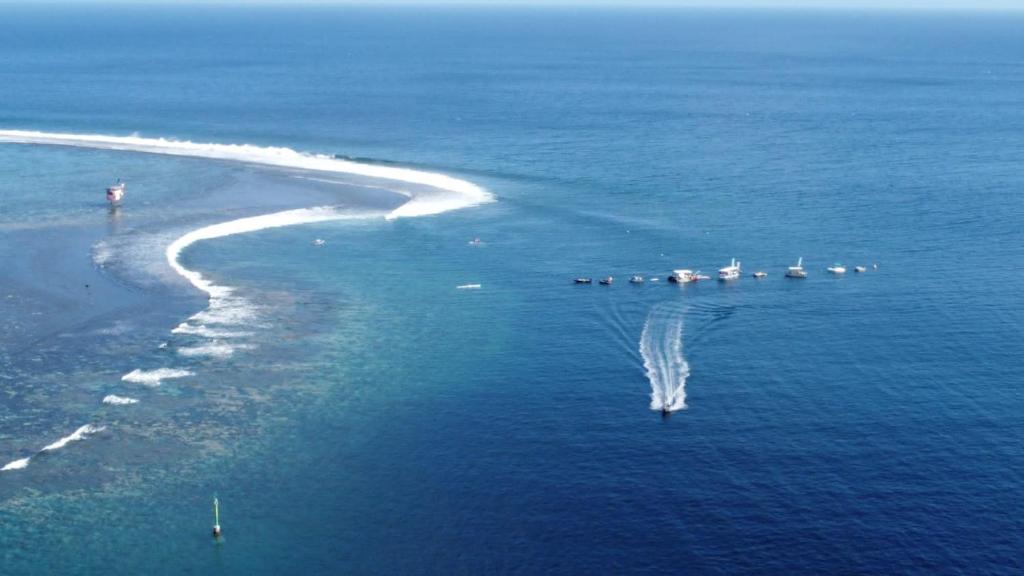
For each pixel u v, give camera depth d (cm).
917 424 11300
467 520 9581
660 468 10425
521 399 11994
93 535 9338
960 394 12025
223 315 14450
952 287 15875
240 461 10581
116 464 10462
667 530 9394
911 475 10250
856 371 12675
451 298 15362
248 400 11894
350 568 8925
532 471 10406
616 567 8888
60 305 14725
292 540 9300
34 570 8856
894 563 8925
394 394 12106
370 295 15462
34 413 11462
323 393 12106
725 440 10962
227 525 9506
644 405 11806
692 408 11706
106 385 12175
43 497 9869
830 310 14838
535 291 15700
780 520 9525
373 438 11088
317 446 10900
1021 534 9306
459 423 11412
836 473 10294
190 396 11950
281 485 10162
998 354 13188
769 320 14425
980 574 8781
